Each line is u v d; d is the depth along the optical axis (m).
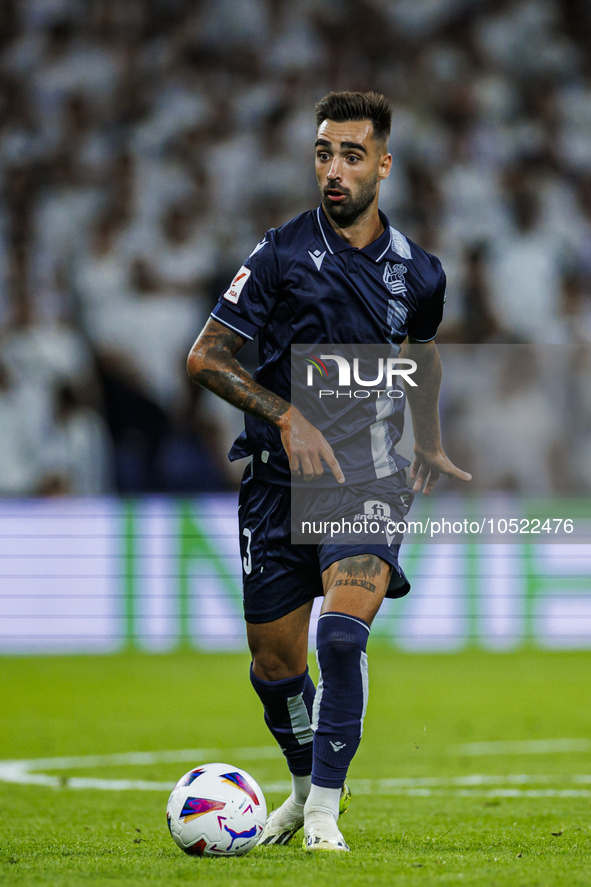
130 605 40.22
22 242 49.62
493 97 55.25
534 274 49.41
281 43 56.59
